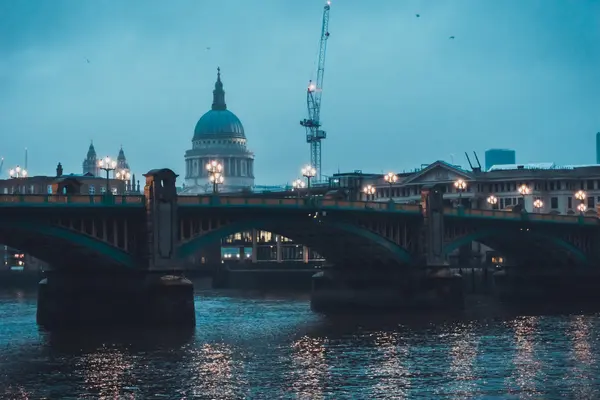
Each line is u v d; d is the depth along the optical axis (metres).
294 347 120.25
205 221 144.00
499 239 197.38
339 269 178.00
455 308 172.38
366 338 129.12
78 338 127.44
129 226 136.38
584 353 114.19
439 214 173.62
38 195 124.94
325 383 96.94
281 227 156.62
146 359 110.62
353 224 160.50
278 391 93.38
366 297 174.75
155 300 135.38
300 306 186.00
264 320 154.00
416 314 164.12
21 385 96.50
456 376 100.19
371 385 95.94
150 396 91.56
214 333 133.12
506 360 109.50
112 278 140.12
